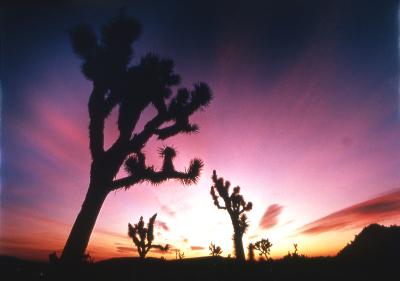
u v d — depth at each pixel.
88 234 4.90
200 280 7.98
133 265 10.82
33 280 5.11
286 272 8.30
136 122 5.94
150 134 6.07
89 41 5.89
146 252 13.80
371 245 11.86
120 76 5.78
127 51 6.00
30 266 7.15
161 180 5.85
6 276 6.08
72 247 4.66
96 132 5.51
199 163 6.20
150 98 5.97
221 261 11.33
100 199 5.19
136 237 14.10
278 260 12.34
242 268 7.49
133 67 6.16
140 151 5.98
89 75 5.85
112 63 5.76
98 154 5.43
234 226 14.02
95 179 5.26
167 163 5.99
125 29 5.91
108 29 6.03
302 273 8.31
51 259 4.67
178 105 6.27
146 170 5.68
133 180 5.56
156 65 6.07
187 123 6.38
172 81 6.56
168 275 9.80
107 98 5.68
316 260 11.02
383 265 9.08
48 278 4.48
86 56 5.88
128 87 5.72
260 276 7.22
